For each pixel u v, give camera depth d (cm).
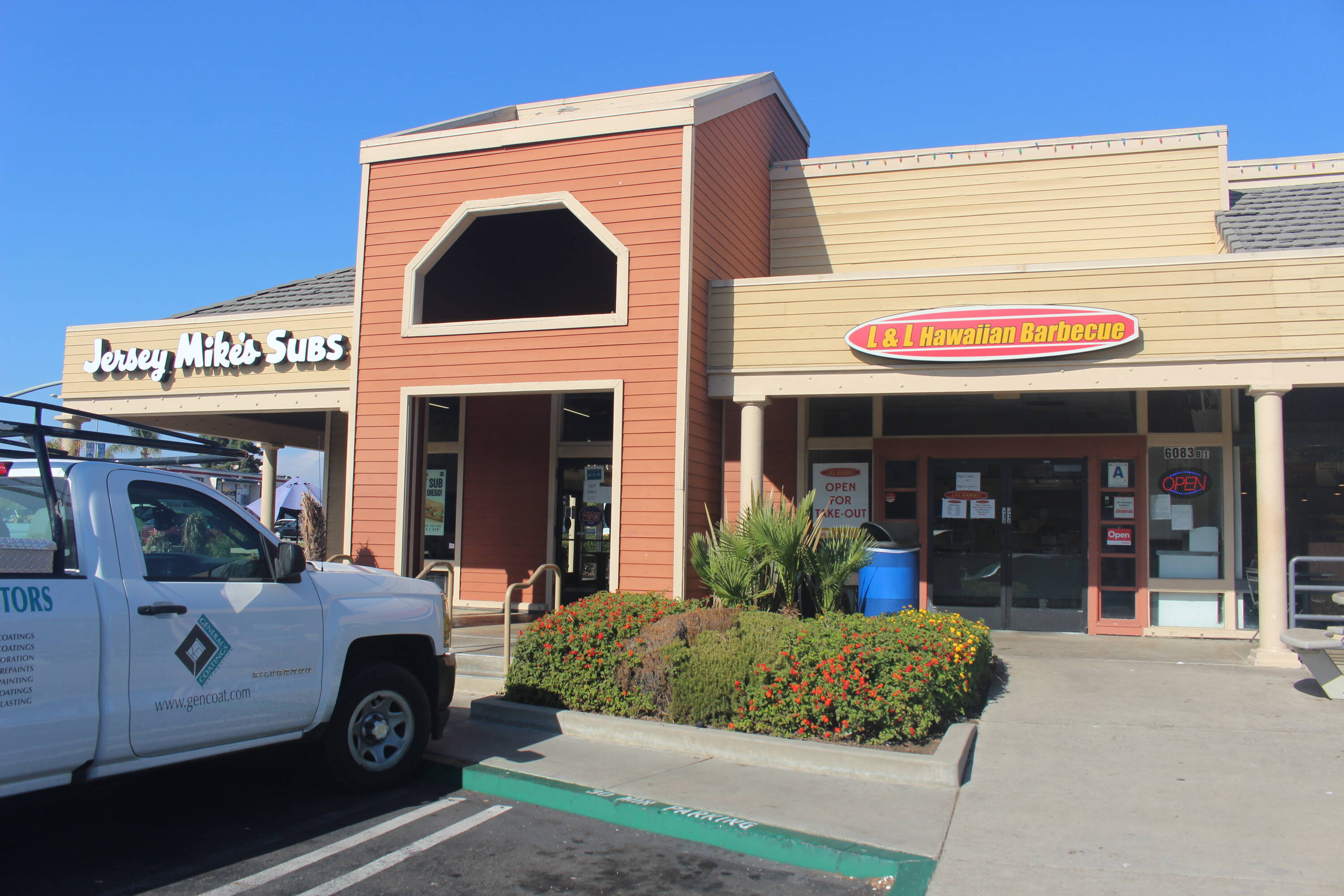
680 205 1030
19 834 523
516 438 1409
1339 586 1071
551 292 1402
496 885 457
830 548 874
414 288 1126
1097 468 1152
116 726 454
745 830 505
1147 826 502
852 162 1327
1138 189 1237
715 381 1066
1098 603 1136
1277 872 438
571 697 755
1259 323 931
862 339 1018
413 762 618
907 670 653
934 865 455
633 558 1010
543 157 1088
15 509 482
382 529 1109
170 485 516
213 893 442
